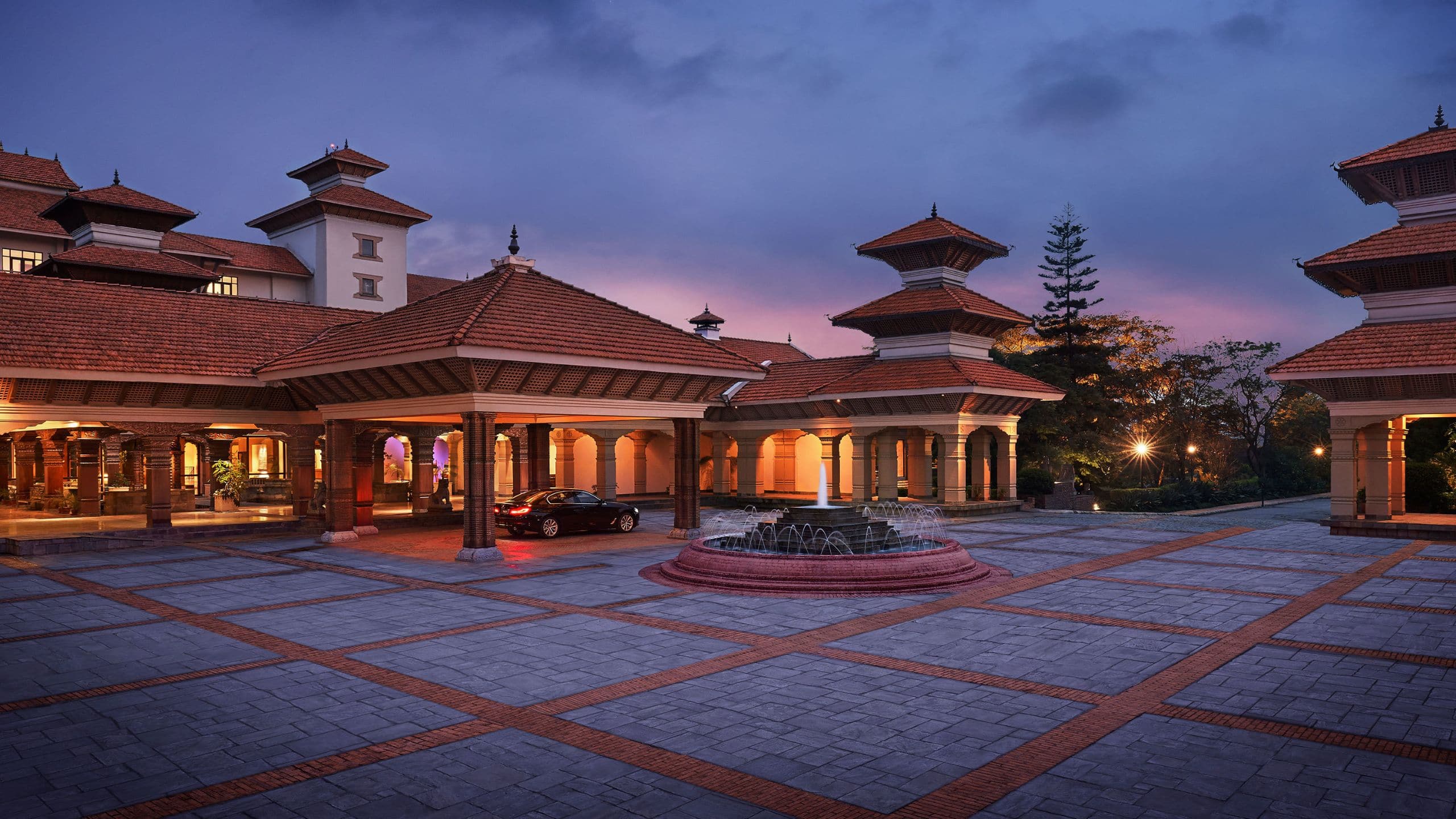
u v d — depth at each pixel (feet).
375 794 23.82
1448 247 83.51
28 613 49.93
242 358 86.28
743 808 22.89
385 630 44.62
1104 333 188.65
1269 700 32.17
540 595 54.34
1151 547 79.41
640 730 29.01
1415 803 23.08
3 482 135.74
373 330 79.77
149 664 38.04
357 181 155.02
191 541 85.35
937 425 116.06
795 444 148.05
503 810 22.70
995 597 53.31
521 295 75.00
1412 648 40.04
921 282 124.57
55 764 26.22
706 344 83.56
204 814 22.63
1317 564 67.62
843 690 33.42
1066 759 26.35
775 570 56.18
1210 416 192.24
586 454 137.18
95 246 113.80
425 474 107.14
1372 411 87.86
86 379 75.61
